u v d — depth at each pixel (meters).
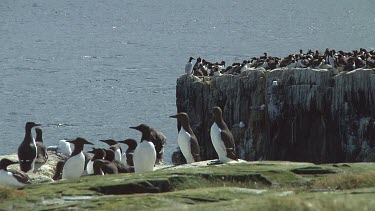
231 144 25.16
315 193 16.77
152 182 19.19
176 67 112.94
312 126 45.41
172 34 171.62
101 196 17.89
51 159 31.61
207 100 50.59
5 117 71.25
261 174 20.16
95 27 189.88
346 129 44.34
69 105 78.50
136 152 24.42
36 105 78.25
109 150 26.69
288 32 174.00
